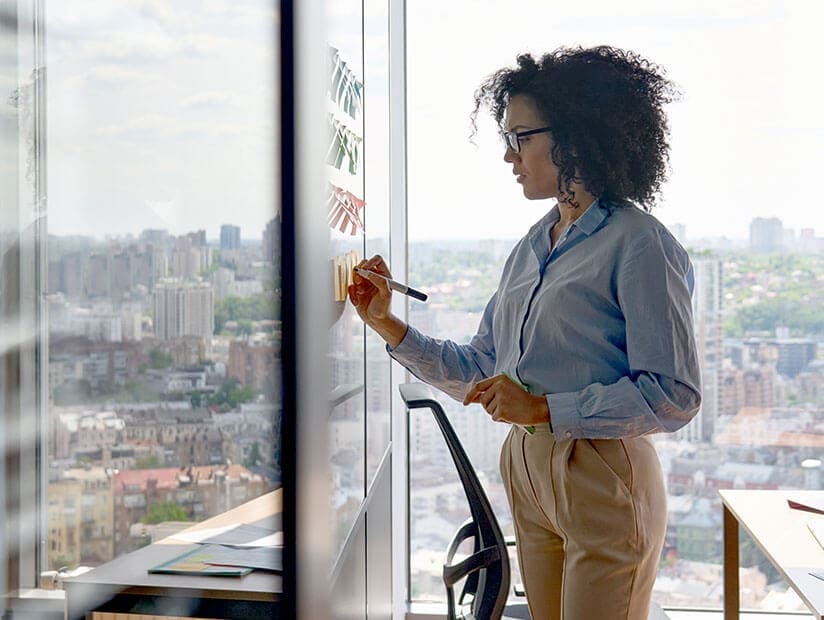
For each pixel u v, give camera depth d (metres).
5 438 0.61
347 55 1.56
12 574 0.62
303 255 1.08
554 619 1.79
